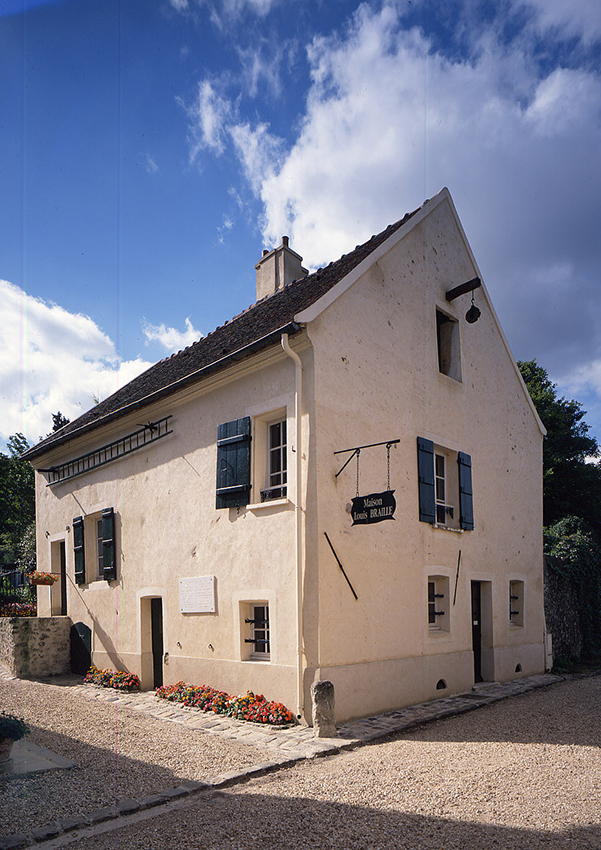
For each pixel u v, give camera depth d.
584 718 8.36
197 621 9.99
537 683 11.78
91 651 12.69
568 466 22.05
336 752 6.78
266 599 8.77
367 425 9.34
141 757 6.45
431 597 10.70
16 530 28.58
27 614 14.96
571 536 16.84
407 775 5.73
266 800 5.15
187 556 10.34
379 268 10.17
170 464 11.03
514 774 5.71
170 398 10.94
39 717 8.49
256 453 9.41
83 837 4.45
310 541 8.24
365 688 8.52
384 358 9.95
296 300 10.83
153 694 10.42
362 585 8.77
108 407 14.84
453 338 12.34
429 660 9.95
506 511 13.04
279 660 8.46
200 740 7.20
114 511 12.45
